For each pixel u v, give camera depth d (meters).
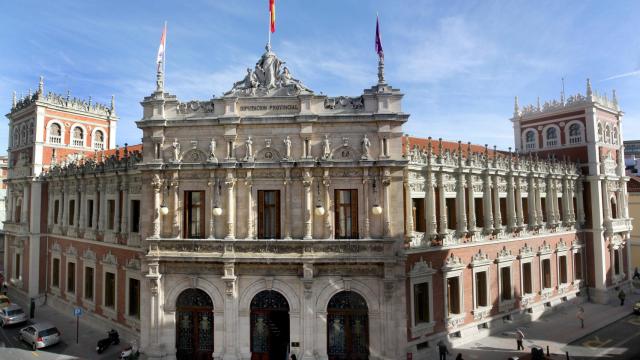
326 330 27.86
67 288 44.56
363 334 28.02
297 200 28.81
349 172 28.84
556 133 54.12
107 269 38.22
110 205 38.97
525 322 39.81
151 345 28.78
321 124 29.12
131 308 35.25
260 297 28.62
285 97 29.58
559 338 35.88
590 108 50.72
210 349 28.81
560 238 46.47
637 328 39.38
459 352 31.98
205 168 29.19
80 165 43.25
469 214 36.00
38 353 32.56
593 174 50.25
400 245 28.17
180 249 28.88
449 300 34.06
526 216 42.94
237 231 28.94
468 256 35.34
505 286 39.47
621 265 53.66
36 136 49.78
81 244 42.34
